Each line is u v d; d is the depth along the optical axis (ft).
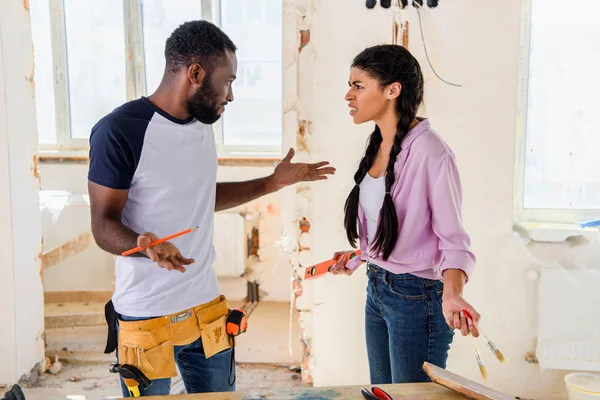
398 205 5.76
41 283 10.28
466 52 8.50
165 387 5.89
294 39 8.62
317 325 9.14
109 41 13.67
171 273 5.68
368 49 5.91
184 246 5.71
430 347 5.89
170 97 5.52
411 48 8.52
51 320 12.16
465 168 8.71
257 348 11.03
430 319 5.85
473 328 4.99
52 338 11.78
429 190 5.61
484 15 8.41
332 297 9.05
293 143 8.82
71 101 13.96
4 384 9.52
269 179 6.73
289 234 9.08
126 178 5.28
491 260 8.84
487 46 8.46
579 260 8.71
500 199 8.73
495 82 8.53
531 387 8.99
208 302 6.07
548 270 8.58
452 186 5.57
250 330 11.93
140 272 5.61
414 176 5.64
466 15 8.43
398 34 8.51
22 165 9.56
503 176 8.69
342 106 8.69
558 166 9.26
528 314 8.87
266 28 13.41
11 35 9.18
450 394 4.54
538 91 9.14
